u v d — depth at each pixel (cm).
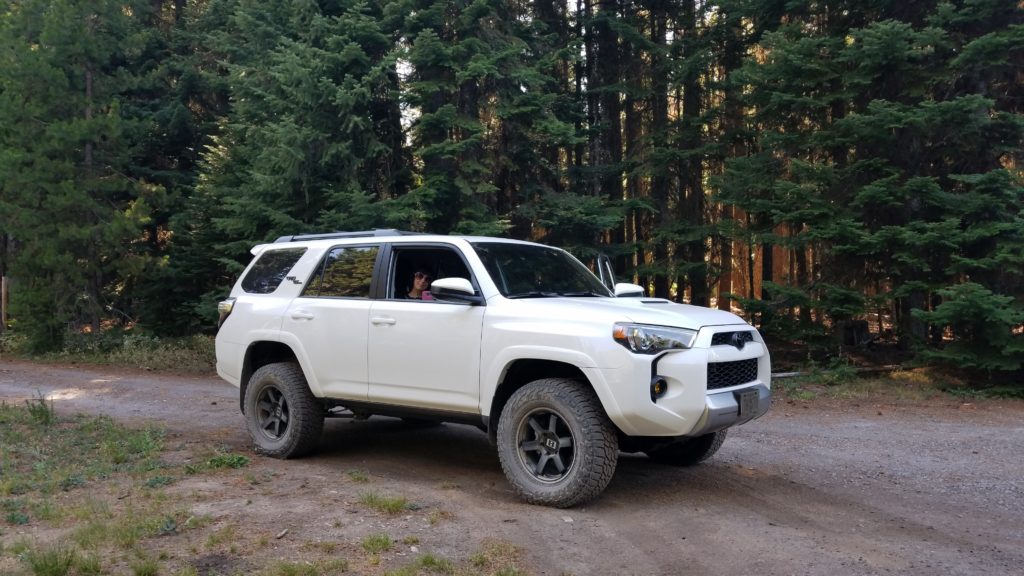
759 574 405
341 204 1338
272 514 484
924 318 1118
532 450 542
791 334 1302
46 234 1781
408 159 1505
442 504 517
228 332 748
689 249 1695
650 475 628
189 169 2214
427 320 595
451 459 693
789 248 1305
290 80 1298
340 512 490
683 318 520
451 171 1406
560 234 1536
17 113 1742
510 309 557
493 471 644
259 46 1541
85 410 1021
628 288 631
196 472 616
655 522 493
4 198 1827
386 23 1395
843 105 1295
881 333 1505
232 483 575
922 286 1163
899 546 456
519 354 536
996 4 1120
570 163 1984
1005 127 1170
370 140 1362
